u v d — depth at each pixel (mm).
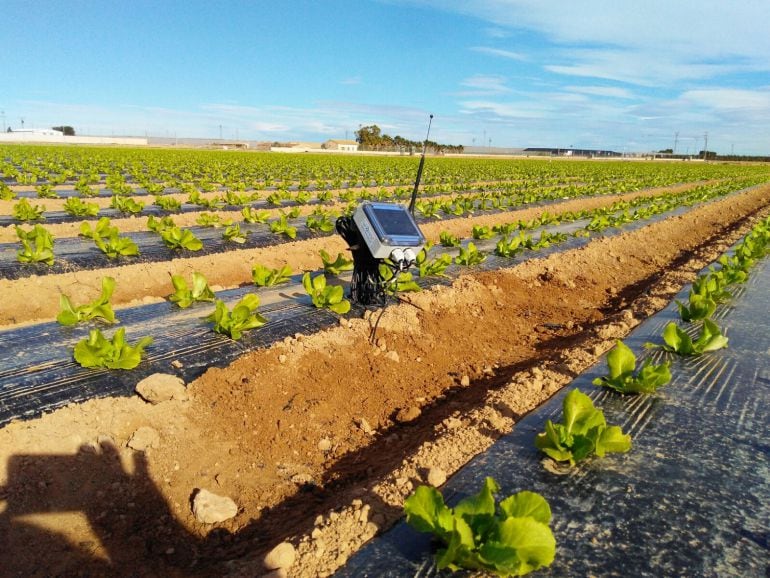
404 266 6688
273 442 5336
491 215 20328
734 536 3482
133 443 4684
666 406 5297
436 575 3146
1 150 49781
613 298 12211
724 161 145375
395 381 6934
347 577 3189
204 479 4742
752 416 5113
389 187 30594
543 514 3074
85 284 9188
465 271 11539
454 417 5516
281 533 4078
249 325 6758
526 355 8477
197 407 5391
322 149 133875
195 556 3971
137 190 22656
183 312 7539
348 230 7676
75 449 4469
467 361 7992
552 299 11531
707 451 4496
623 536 3463
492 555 2854
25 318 8289
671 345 6688
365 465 5117
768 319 8117
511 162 80188
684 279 11320
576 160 110750
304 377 6355
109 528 4082
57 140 109000
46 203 17031
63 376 5332
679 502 3812
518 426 4988
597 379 5586
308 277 8023
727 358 6531
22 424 4480
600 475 4129
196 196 17359
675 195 31406
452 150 141250
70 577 3621
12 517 3887
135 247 10602
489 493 3158
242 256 11609
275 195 19203
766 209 28891
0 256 9812
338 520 3688
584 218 20828
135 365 5516
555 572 3148
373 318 7809
